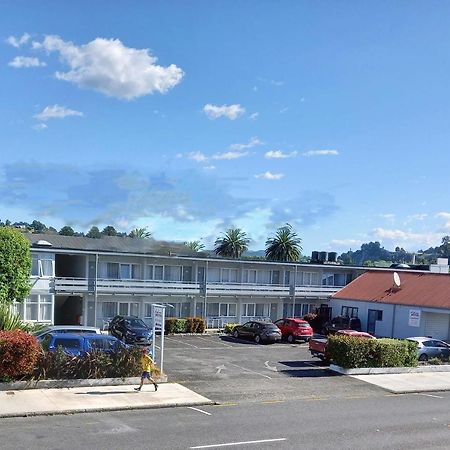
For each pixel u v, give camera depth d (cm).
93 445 1319
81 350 2102
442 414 1906
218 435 1474
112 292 4022
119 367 2061
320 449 1395
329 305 4891
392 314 4247
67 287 3862
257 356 3077
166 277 4494
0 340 1858
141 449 1305
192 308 4497
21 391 1850
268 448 1375
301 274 5166
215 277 4728
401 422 1752
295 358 3058
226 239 9044
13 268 3186
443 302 3931
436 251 13800
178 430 1507
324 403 2006
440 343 3188
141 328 3309
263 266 4962
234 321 4691
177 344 3456
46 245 3897
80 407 1698
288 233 8512
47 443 1319
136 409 1759
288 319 3941
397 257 14762
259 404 1927
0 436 1366
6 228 3256
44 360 1942
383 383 2447
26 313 3716
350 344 2603
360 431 1606
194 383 2198
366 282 4806
